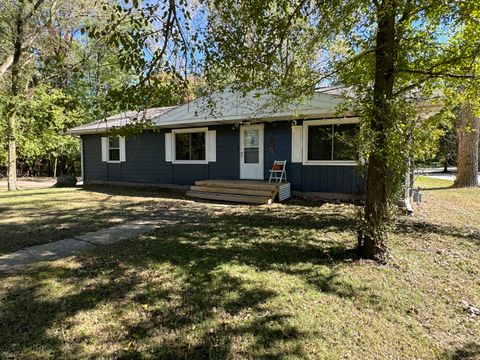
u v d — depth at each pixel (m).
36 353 2.09
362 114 3.59
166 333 2.32
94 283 3.13
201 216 6.44
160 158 11.72
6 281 3.17
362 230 3.83
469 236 4.96
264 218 6.16
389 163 3.54
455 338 2.37
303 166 8.74
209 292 2.95
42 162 21.02
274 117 8.11
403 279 3.32
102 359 2.04
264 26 3.73
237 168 10.02
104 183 13.49
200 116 9.47
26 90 10.66
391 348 2.22
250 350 2.15
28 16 10.91
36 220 6.13
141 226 5.56
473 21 3.56
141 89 3.32
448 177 18.61
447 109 4.44
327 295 2.94
